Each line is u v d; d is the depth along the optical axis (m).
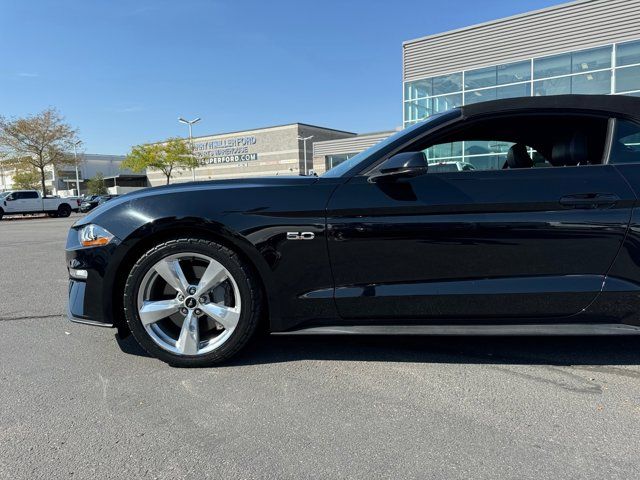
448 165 2.90
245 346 2.88
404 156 2.49
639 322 2.64
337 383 2.62
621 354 3.01
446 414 2.28
